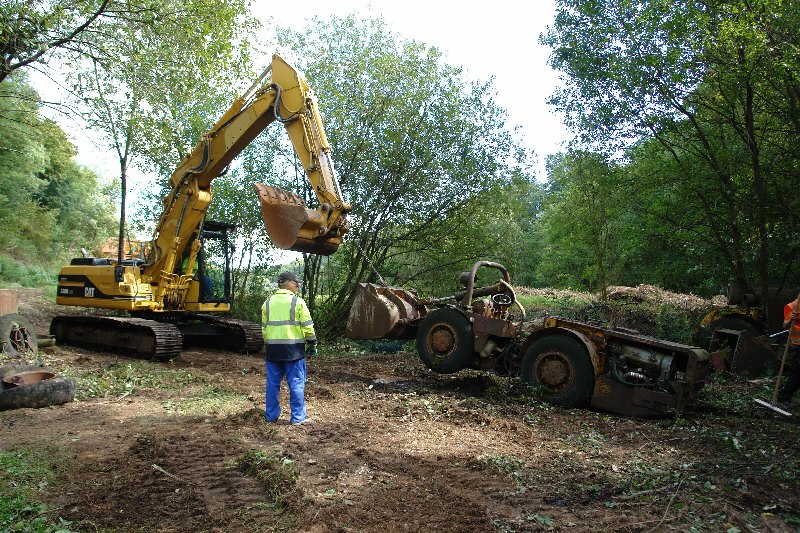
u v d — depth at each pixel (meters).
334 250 8.99
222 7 11.16
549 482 4.71
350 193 14.50
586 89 13.23
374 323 9.28
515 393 8.05
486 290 9.09
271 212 8.53
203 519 3.87
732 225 12.49
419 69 14.29
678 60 11.30
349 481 4.62
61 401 6.91
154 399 7.39
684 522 3.96
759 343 9.31
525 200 15.70
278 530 3.71
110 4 10.02
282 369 6.36
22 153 27.62
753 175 11.95
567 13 13.31
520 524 3.90
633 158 13.62
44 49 9.52
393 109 14.25
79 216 39.75
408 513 4.04
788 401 7.68
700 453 5.55
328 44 14.73
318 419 6.53
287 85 9.60
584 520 3.98
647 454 5.53
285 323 6.24
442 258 14.95
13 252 32.31
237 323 12.18
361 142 14.26
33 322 15.38
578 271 29.33
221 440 5.57
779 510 4.15
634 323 14.04
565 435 6.18
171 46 10.88
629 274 24.47
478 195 14.44
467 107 14.35
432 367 8.70
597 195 15.04
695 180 12.62
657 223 13.90
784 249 12.03
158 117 12.06
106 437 5.65
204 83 11.80
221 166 11.08
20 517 3.81
